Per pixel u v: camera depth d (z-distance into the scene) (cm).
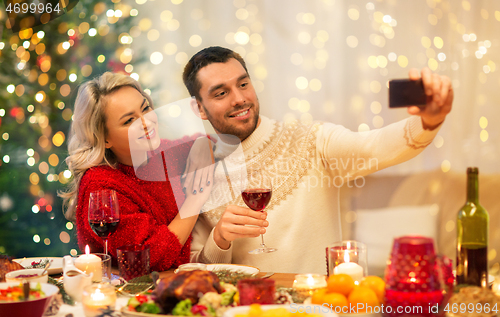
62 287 114
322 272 166
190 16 246
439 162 200
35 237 277
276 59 232
